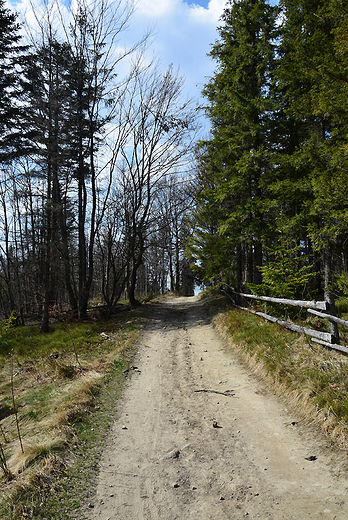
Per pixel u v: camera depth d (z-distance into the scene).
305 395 4.93
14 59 17.98
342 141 9.17
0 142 19.20
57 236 18.75
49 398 6.46
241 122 11.87
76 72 17.61
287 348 6.64
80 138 18.20
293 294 8.61
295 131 12.62
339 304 9.79
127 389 6.80
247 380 6.61
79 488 3.53
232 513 3.10
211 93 14.23
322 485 3.32
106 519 3.08
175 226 29.81
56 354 10.45
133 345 10.58
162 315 17.02
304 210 10.60
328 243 9.69
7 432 5.20
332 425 4.17
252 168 11.48
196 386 6.76
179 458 4.16
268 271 8.74
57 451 4.18
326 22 10.10
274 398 5.54
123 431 4.97
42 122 15.73
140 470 3.92
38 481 3.48
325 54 9.22
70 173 19.83
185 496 3.41
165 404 5.96
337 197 8.59
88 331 13.67
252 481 3.56
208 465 3.96
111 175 18.42
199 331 12.23
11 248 25.89
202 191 15.59
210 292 23.17
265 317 9.09
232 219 12.09
